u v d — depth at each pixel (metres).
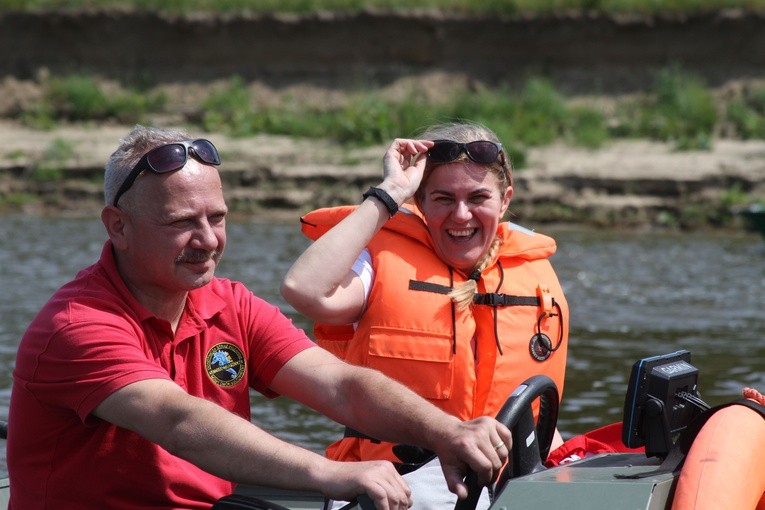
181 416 3.64
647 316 14.30
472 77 34.72
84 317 3.82
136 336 3.93
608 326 13.55
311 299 4.84
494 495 4.03
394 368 5.06
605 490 3.59
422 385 5.06
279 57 35.00
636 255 20.94
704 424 3.86
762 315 14.49
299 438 8.33
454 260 5.21
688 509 3.56
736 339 12.73
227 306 4.25
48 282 15.96
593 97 33.72
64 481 3.89
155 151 3.91
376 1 35.22
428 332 5.07
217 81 34.81
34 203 27.14
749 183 26.09
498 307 5.23
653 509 3.55
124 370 3.74
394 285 5.11
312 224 5.50
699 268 19.25
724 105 32.56
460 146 5.10
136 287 4.03
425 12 34.69
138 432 3.71
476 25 34.81
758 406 3.91
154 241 3.92
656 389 3.97
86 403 3.75
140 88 34.53
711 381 10.52
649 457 4.06
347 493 3.49
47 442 3.90
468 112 30.94
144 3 35.09
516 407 3.91
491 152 5.11
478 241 5.21
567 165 27.28
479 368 5.21
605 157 28.09
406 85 34.59
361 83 34.66
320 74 34.88
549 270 5.50
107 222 4.00
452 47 35.00
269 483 3.56
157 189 3.90
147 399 3.68
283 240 21.98
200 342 4.16
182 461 4.00
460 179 5.11
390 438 3.97
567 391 10.04
